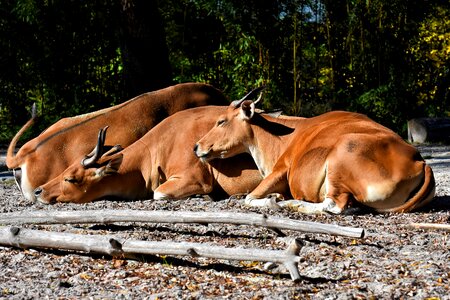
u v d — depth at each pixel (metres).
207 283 6.68
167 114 13.18
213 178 11.97
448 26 30.70
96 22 27.53
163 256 7.59
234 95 27.62
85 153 12.88
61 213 8.94
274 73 27.67
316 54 28.84
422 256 7.48
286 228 7.90
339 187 9.98
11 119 29.62
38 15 27.27
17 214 9.11
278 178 10.91
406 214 9.83
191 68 29.08
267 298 6.11
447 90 31.30
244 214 8.16
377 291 6.31
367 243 8.12
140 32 22.23
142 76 22.39
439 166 18.27
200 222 8.33
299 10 27.77
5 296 6.43
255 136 11.56
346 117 10.88
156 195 11.80
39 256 7.86
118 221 8.67
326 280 6.69
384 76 29.08
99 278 6.99
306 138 10.82
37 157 12.89
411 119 27.59
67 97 28.00
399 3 29.03
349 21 28.52
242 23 27.20
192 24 29.12
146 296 6.36
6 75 28.55
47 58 27.66
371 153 9.88
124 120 13.00
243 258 6.80
